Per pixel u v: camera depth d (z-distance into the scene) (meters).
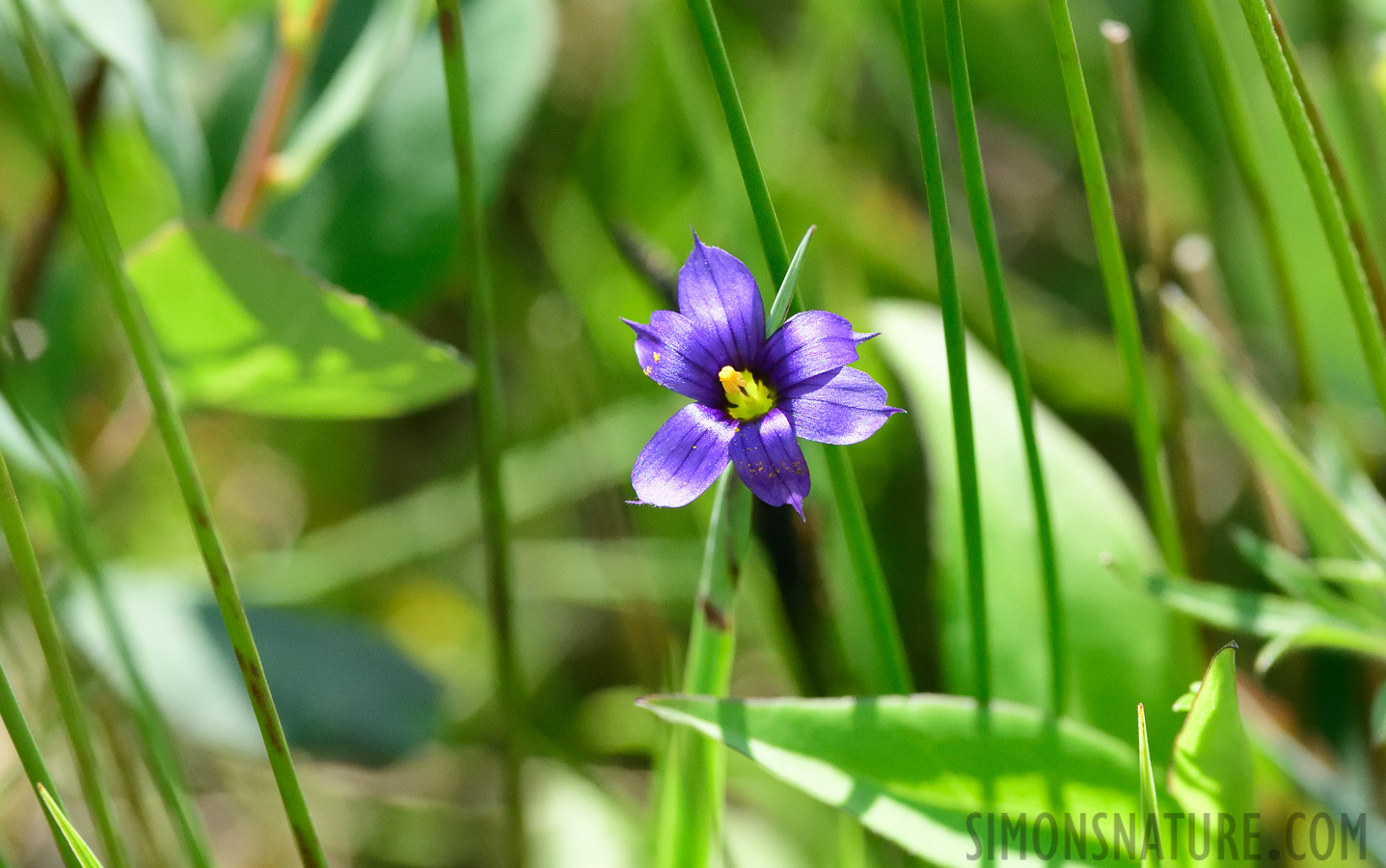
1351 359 0.42
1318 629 0.36
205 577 0.45
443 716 0.41
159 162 0.40
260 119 0.41
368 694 0.41
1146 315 0.43
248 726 0.40
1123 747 0.35
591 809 0.42
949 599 0.38
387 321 0.37
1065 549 0.38
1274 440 0.37
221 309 0.37
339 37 0.43
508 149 0.42
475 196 0.36
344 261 0.42
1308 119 0.35
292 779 0.34
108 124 0.43
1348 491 0.38
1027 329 0.45
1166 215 0.46
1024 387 0.35
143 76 0.40
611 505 0.44
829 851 0.40
